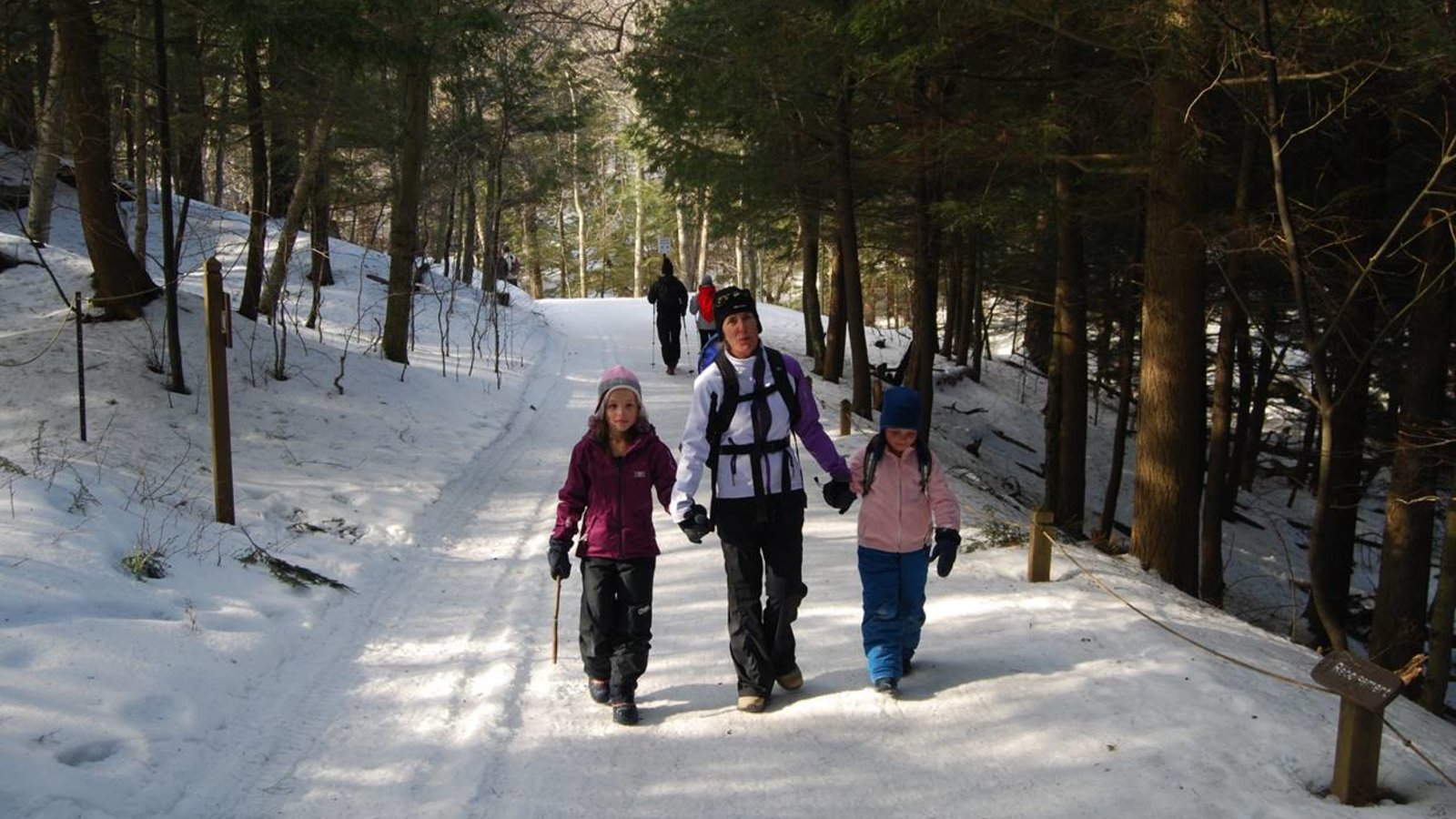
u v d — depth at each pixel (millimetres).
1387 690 3566
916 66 10109
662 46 12148
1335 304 9266
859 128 14453
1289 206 8688
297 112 14195
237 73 12609
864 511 4793
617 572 4602
